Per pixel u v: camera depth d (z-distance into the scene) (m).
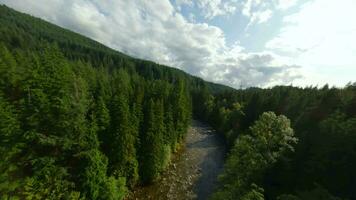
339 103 39.84
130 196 38.47
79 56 160.50
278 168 28.78
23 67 43.47
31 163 29.64
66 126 32.66
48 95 34.03
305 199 21.36
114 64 173.12
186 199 40.19
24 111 31.73
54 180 29.05
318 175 26.09
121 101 39.94
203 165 55.03
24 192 27.08
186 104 78.94
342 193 22.84
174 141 59.50
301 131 36.59
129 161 38.16
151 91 76.31
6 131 27.62
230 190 23.95
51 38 188.00
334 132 27.50
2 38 127.31
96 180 30.41
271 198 27.56
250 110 72.19
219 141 76.75
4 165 27.34
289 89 81.50
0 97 29.92
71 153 33.25
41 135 30.02
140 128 43.91
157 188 42.44
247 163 23.16
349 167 23.84
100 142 36.22
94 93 52.78
